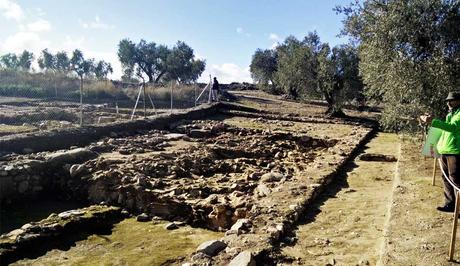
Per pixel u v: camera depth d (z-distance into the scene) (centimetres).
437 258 532
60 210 955
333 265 573
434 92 1101
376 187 1020
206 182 1076
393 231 622
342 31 1459
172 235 801
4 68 3612
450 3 1141
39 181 1045
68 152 1150
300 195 855
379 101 1493
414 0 1144
